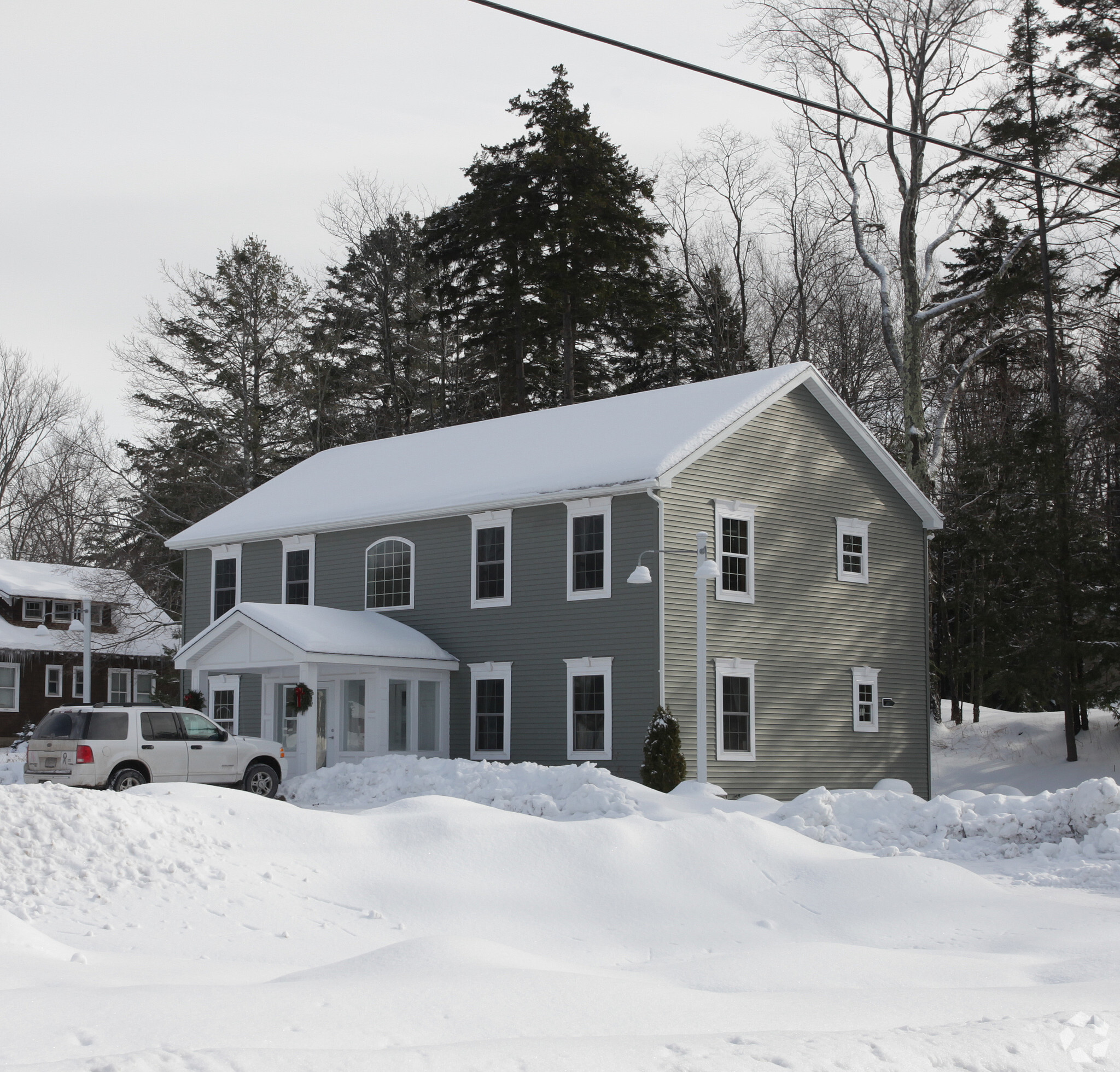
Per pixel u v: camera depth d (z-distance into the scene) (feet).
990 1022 24.35
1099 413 142.31
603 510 93.09
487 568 100.37
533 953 39.70
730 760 92.68
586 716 92.68
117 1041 22.12
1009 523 119.75
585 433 105.19
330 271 204.44
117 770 77.77
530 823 50.60
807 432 103.71
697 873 47.96
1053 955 37.60
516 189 164.04
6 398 213.66
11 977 29.27
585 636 93.30
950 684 168.04
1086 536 116.98
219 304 170.81
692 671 90.74
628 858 48.29
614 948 40.73
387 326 200.23
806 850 51.47
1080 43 121.39
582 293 163.12
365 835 49.55
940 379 156.35
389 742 98.63
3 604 181.68
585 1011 25.67
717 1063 19.94
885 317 129.08
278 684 105.60
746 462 97.71
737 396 99.55
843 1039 21.86
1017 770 118.52
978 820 64.39
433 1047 20.42
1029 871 55.77
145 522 167.02
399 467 118.32
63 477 214.07
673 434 94.89
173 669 191.21
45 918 39.37
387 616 106.73
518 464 103.86
